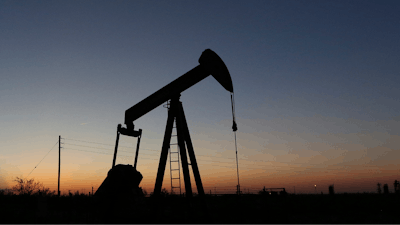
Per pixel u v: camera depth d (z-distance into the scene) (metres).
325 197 45.88
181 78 17.36
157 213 16.14
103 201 17.12
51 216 21.39
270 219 18.64
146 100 18.31
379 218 20.45
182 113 17.70
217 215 20.45
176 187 17.03
